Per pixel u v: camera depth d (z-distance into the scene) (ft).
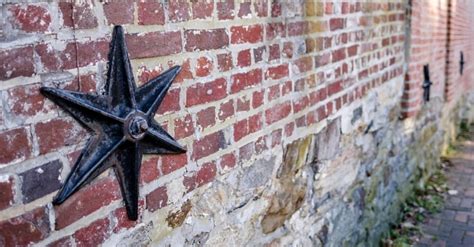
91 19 4.26
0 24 3.65
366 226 10.86
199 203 5.65
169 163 5.16
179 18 5.11
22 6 3.77
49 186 4.03
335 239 9.20
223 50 5.74
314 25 7.68
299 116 7.48
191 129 5.38
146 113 4.70
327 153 8.55
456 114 23.40
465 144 22.22
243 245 6.53
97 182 4.43
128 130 4.54
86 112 4.24
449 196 15.53
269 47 6.58
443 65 18.66
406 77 13.21
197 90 5.41
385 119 11.84
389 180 12.46
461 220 13.65
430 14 15.35
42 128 3.95
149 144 4.85
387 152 12.19
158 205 5.09
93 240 4.44
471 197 15.39
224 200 6.05
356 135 9.92
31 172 3.90
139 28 4.69
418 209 14.24
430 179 17.13
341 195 9.39
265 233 7.01
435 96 17.40
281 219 7.36
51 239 4.09
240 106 6.12
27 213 3.90
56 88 4.01
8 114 3.73
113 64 4.44
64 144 4.12
